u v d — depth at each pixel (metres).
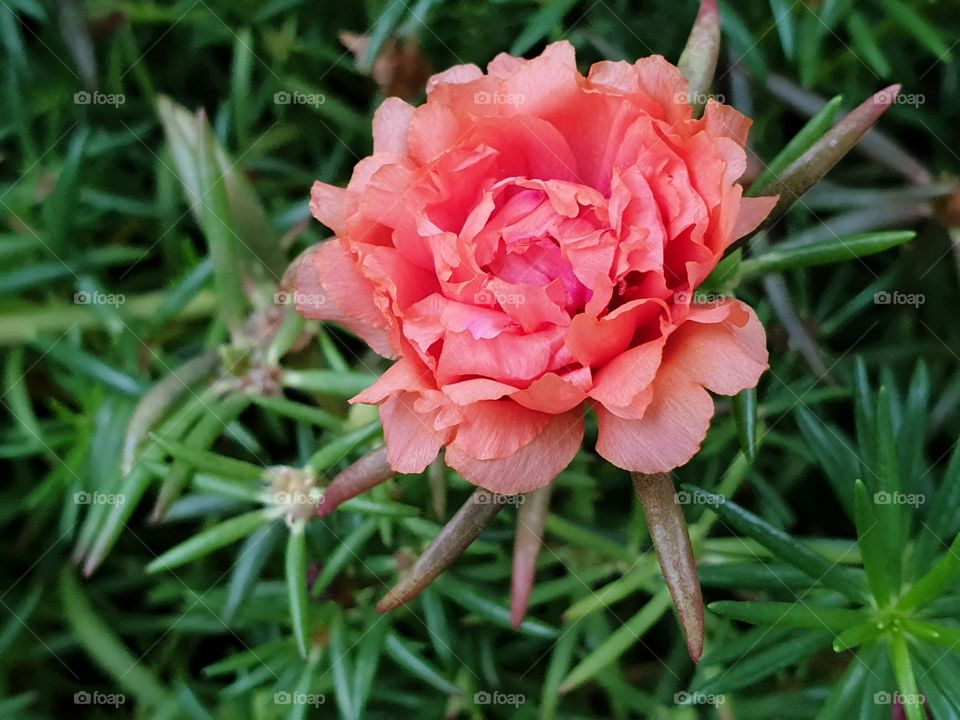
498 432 0.09
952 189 0.12
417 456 0.09
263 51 0.14
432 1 0.12
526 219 0.09
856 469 0.12
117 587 0.14
